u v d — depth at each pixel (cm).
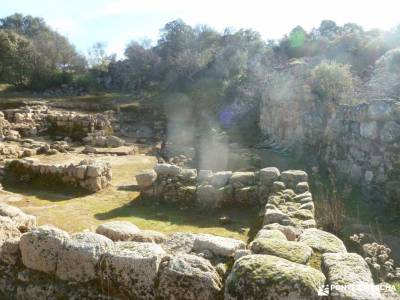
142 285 328
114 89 4547
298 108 1558
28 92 4162
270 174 816
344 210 884
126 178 1156
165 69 4350
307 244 380
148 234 481
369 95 1348
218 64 3622
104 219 765
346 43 2503
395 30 2336
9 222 470
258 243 361
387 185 990
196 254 388
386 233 815
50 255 369
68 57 5122
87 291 348
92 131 2039
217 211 809
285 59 2898
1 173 1063
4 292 385
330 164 1259
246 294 281
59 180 1011
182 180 878
